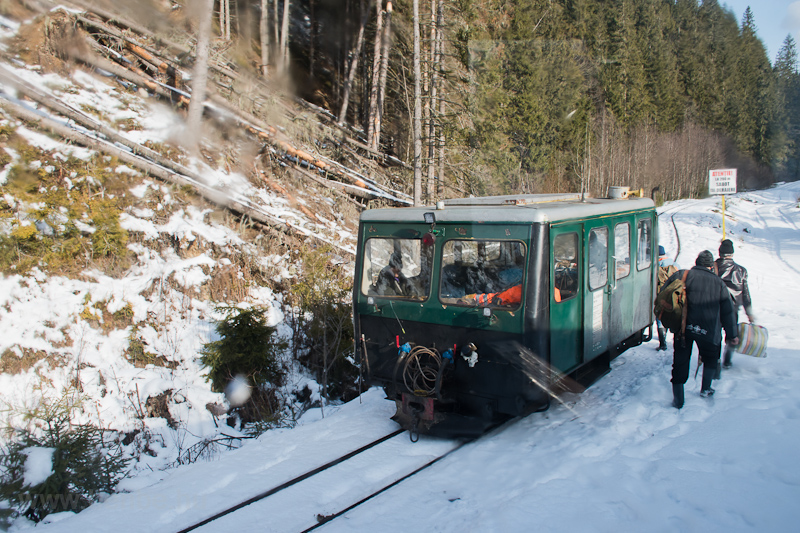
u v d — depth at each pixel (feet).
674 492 12.63
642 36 147.95
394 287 18.65
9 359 21.91
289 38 83.71
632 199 23.30
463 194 68.03
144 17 47.73
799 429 15.03
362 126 79.20
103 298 25.38
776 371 20.71
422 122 55.47
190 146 38.17
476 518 12.59
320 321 28.02
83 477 16.57
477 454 16.43
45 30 37.19
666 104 151.12
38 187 27.66
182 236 30.14
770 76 232.73
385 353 18.90
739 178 203.31
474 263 16.83
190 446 21.16
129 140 33.81
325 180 46.88
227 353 23.88
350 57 84.02
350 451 17.26
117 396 22.45
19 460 16.46
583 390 19.10
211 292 28.94
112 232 27.78
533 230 15.70
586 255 18.39
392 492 14.48
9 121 28.99
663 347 25.88
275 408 24.57
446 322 17.19
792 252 63.00
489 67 71.82
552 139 79.46
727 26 217.15
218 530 13.19
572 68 89.56
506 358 16.11
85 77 38.42
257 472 16.38
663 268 25.45
